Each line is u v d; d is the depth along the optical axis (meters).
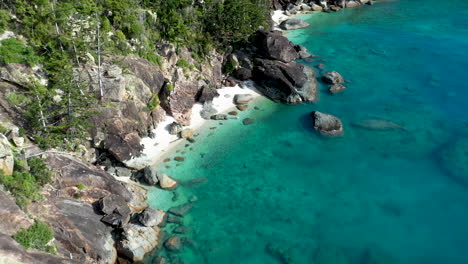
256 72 65.75
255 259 36.19
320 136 54.41
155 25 59.91
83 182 38.72
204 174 47.31
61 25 46.38
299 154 50.94
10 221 28.47
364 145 52.25
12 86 40.94
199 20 66.94
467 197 43.28
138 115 50.59
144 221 37.81
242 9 68.06
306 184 45.78
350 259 36.28
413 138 53.06
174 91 55.75
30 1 45.22
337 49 81.06
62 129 41.94
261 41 69.00
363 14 103.38
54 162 38.25
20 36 44.09
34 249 28.72
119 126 46.75
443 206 42.28
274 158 50.25
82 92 43.56
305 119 58.53
